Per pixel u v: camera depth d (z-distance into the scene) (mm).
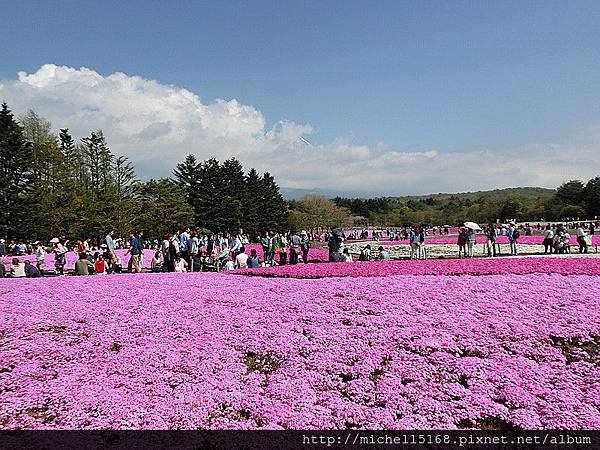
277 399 7988
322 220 101000
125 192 65125
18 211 51781
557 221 94500
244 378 8781
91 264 26609
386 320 11406
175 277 19000
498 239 49125
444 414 7461
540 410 7559
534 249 39438
